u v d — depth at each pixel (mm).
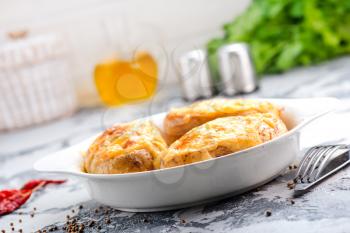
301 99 466
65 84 995
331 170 426
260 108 445
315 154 429
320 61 979
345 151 441
